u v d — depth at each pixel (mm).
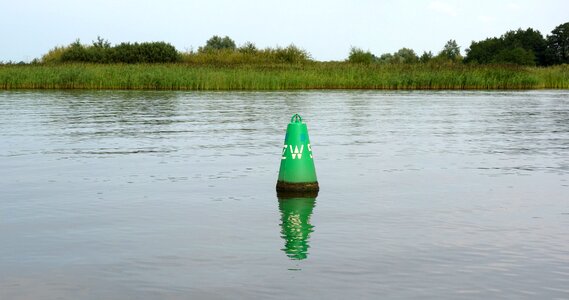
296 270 5391
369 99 34406
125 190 9055
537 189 9266
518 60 88812
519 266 5539
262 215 7477
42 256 5797
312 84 49594
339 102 31297
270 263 5578
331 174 10570
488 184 9664
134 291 4898
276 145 14398
